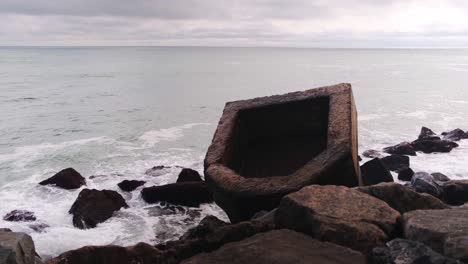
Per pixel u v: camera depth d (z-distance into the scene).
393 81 48.81
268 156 8.75
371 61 112.25
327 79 52.91
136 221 9.88
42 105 30.53
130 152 16.98
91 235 9.22
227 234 4.30
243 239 4.21
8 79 52.25
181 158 15.99
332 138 6.63
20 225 9.64
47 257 8.48
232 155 7.82
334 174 6.17
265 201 5.91
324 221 4.09
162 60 121.69
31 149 17.73
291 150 8.73
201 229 4.95
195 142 18.72
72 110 28.27
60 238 9.07
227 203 6.29
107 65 90.31
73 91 39.47
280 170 8.35
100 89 41.41
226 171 6.50
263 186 5.96
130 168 14.67
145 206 10.62
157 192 10.72
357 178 6.61
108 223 9.74
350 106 7.50
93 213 9.80
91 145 18.28
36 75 59.22
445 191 8.87
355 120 8.03
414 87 41.59
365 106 28.83
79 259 4.38
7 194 11.88
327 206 4.36
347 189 4.71
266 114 8.80
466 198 8.71
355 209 4.31
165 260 4.18
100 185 12.46
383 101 31.33
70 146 18.12
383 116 24.80
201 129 21.73
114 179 13.12
